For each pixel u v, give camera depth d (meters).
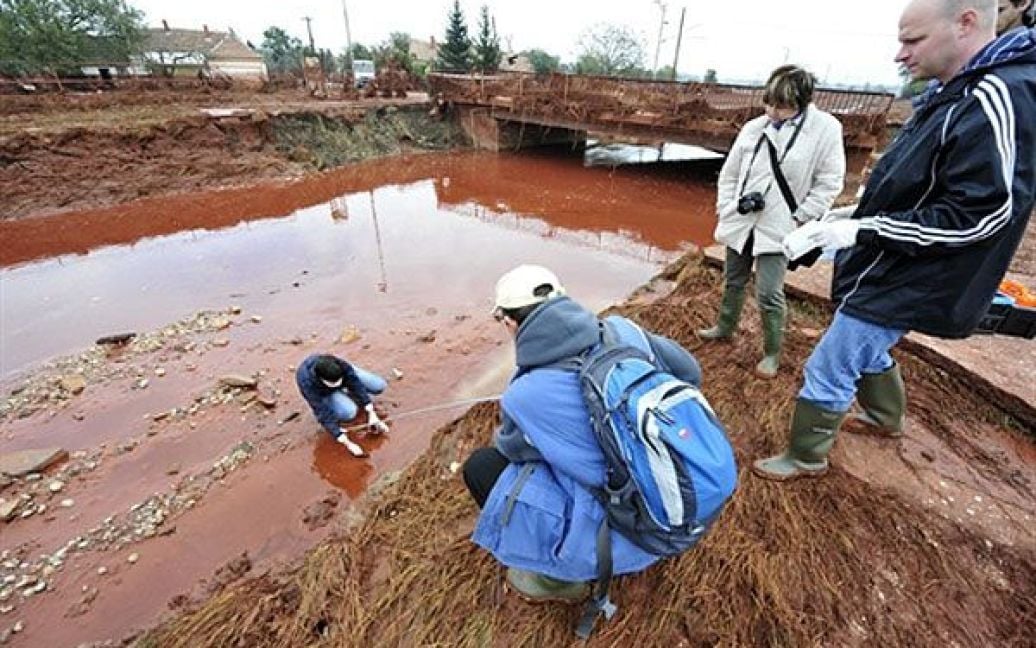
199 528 2.58
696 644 1.59
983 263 1.46
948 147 1.38
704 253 4.70
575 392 1.27
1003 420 2.50
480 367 4.07
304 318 4.97
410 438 3.24
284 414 3.49
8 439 3.29
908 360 2.94
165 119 11.14
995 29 1.34
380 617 1.76
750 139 2.59
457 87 16.70
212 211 8.98
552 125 14.06
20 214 8.26
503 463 1.65
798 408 2.03
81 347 4.45
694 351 3.26
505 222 8.65
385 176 12.45
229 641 1.77
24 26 19.41
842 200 7.43
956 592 1.69
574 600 1.71
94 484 2.90
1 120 10.83
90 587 2.28
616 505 1.30
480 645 1.62
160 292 5.62
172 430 3.34
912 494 2.06
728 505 2.03
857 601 1.67
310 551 2.24
